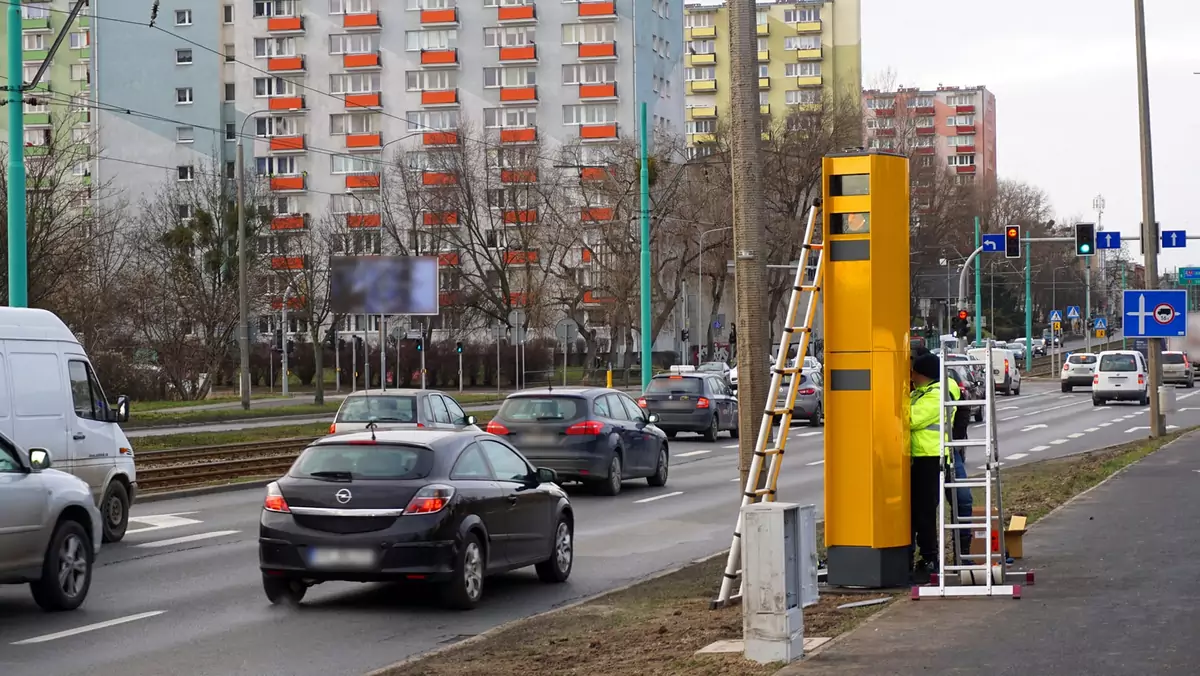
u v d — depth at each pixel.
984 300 116.94
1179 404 48.75
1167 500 16.23
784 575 7.79
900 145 84.88
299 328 78.25
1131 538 12.84
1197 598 9.40
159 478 22.75
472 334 77.94
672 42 99.31
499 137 85.44
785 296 82.69
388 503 10.99
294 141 95.12
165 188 76.19
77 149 42.19
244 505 20.00
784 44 135.25
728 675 7.52
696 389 34.69
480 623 10.79
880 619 8.88
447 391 68.62
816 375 41.25
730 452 30.97
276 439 33.66
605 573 13.59
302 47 95.69
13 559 10.59
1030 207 124.25
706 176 70.62
